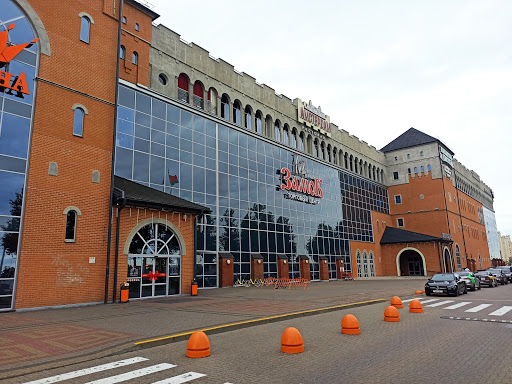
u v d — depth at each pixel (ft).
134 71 80.48
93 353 25.94
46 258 52.75
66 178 56.80
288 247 118.32
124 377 20.99
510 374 20.52
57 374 21.80
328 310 49.16
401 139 197.06
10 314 46.34
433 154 183.11
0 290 48.06
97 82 63.62
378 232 175.01
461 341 29.19
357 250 155.63
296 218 125.08
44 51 57.11
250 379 20.31
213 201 94.48
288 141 129.49
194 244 73.20
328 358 24.48
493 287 101.45
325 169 146.51
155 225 67.41
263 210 111.14
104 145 62.80
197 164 91.86
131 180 75.61
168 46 90.07
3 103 51.65
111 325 36.63
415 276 159.12
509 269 131.34
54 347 27.66
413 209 184.34
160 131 83.87
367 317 43.34
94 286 57.26
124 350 27.02
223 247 94.99
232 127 104.78
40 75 56.24
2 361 24.06
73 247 55.83
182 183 86.84
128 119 77.36
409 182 187.42
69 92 59.47
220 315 42.68
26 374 21.81
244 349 27.50
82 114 60.85
